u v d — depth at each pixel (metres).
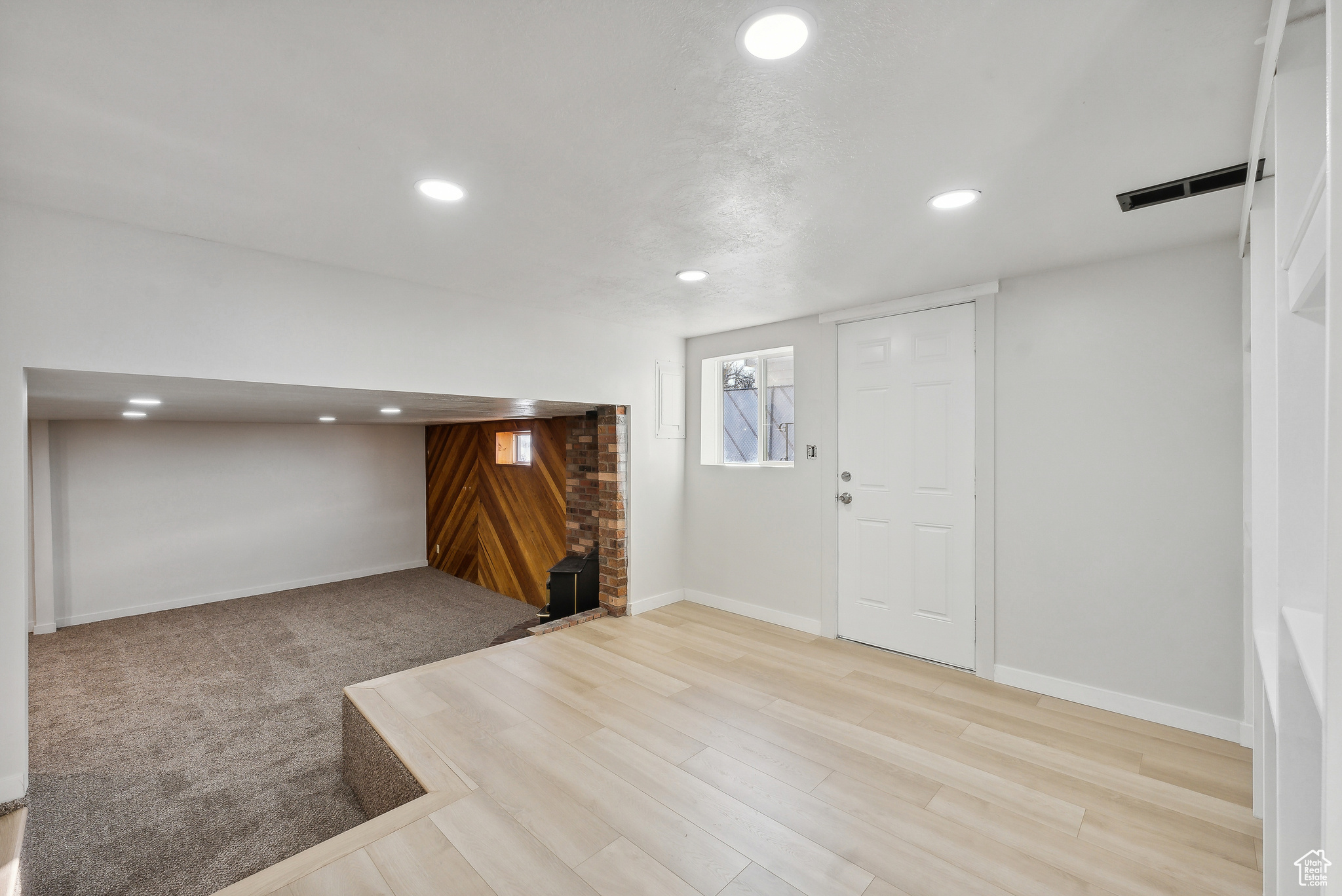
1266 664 1.35
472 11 1.08
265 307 2.48
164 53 1.19
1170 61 1.24
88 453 5.12
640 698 2.84
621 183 1.84
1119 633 2.71
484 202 1.97
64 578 5.00
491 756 2.29
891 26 1.13
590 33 1.15
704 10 1.09
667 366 4.44
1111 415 2.72
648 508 4.35
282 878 1.63
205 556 5.74
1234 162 1.70
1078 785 2.14
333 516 6.67
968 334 3.17
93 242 2.08
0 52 1.17
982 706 2.77
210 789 2.56
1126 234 2.35
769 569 4.09
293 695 3.57
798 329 3.92
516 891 1.60
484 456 6.47
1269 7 1.06
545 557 5.66
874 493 3.58
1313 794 0.89
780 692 2.92
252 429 6.06
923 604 3.37
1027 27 1.13
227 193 1.89
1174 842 1.84
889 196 1.95
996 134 1.55
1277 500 1.08
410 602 5.81
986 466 3.09
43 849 2.15
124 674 3.91
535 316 3.54
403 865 1.70
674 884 1.65
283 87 1.32
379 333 2.83
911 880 1.67
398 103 1.39
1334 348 0.54
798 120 1.48
